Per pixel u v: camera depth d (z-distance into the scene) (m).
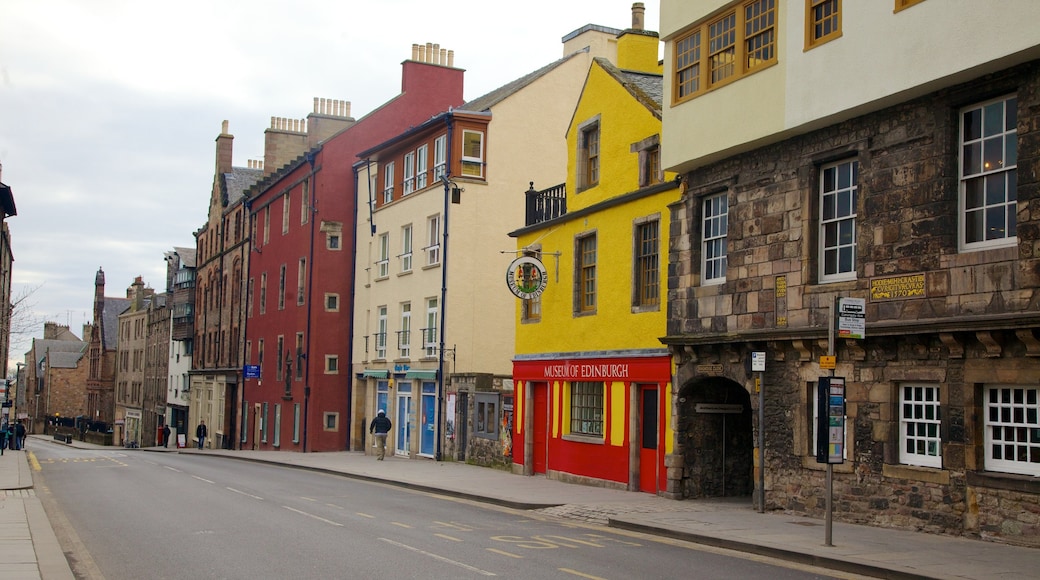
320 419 42.56
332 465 31.31
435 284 34.06
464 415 31.20
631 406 21.38
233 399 56.97
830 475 12.91
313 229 43.28
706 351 18.81
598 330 23.03
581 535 14.83
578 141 24.78
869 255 15.10
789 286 16.77
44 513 17.31
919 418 14.45
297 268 46.03
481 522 16.38
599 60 24.09
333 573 11.05
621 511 17.42
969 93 13.59
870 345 15.01
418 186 36.47
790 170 16.89
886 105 14.85
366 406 40.22
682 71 19.53
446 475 26.12
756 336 17.12
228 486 23.58
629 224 21.98
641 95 22.00
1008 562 11.48
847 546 12.73
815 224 16.42
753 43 17.62
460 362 33.19
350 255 43.53
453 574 10.98
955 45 13.41
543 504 19.00
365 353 41.22
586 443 23.19
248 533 14.54
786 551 12.48
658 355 20.36
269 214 51.97
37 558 12.05
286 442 45.69
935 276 13.95
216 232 63.34
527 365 26.33
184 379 69.56
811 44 16.06
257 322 52.69
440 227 34.16
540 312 26.39
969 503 13.38
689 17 19.11
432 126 34.88
